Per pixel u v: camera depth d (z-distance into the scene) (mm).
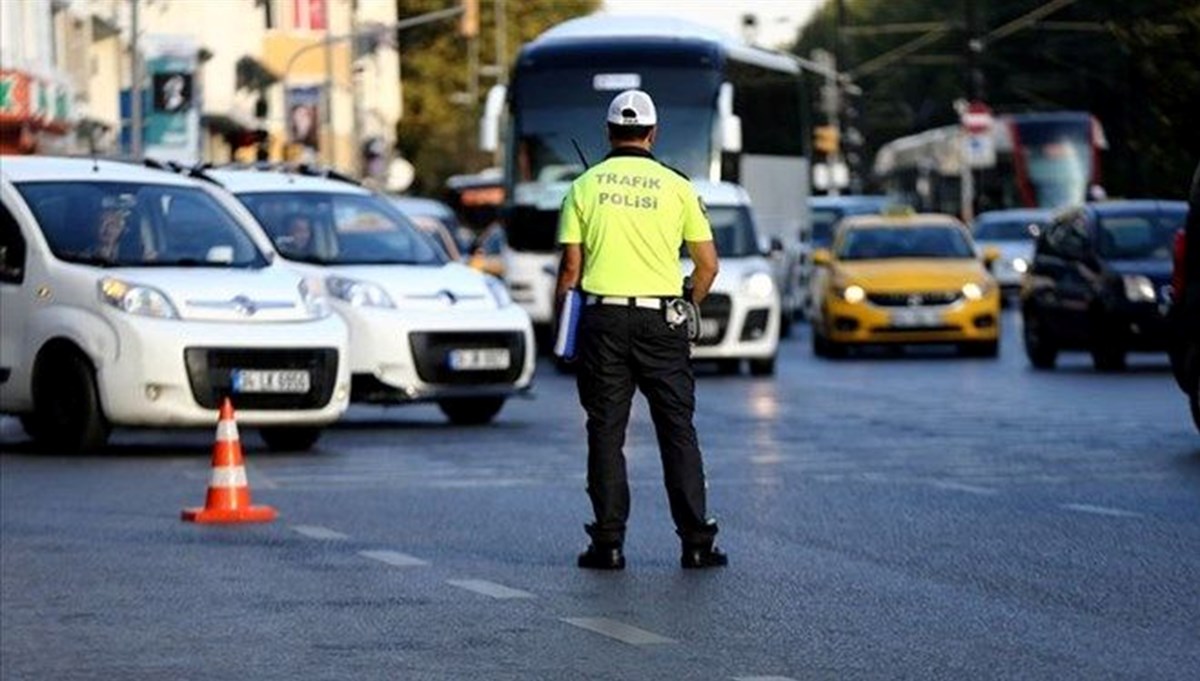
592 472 27109
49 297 42375
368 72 125562
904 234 77625
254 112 111062
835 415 51375
